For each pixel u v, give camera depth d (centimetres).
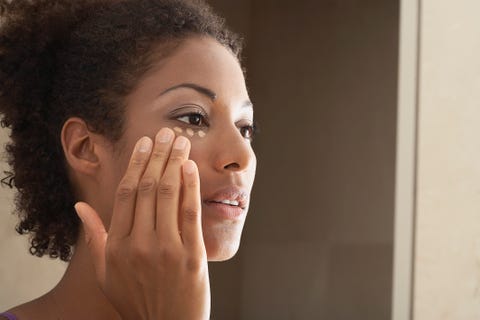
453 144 171
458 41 173
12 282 128
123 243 73
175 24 86
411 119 169
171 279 72
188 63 84
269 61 230
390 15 199
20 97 94
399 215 167
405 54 170
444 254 169
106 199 85
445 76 172
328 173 213
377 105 201
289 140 223
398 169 168
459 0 174
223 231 80
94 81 86
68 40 93
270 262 223
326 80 215
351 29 211
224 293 223
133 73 84
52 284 134
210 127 83
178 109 82
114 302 74
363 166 204
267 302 222
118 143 83
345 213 207
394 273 166
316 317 211
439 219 169
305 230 217
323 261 212
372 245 199
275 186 226
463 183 171
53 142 92
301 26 223
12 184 115
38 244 99
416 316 166
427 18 172
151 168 73
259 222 228
